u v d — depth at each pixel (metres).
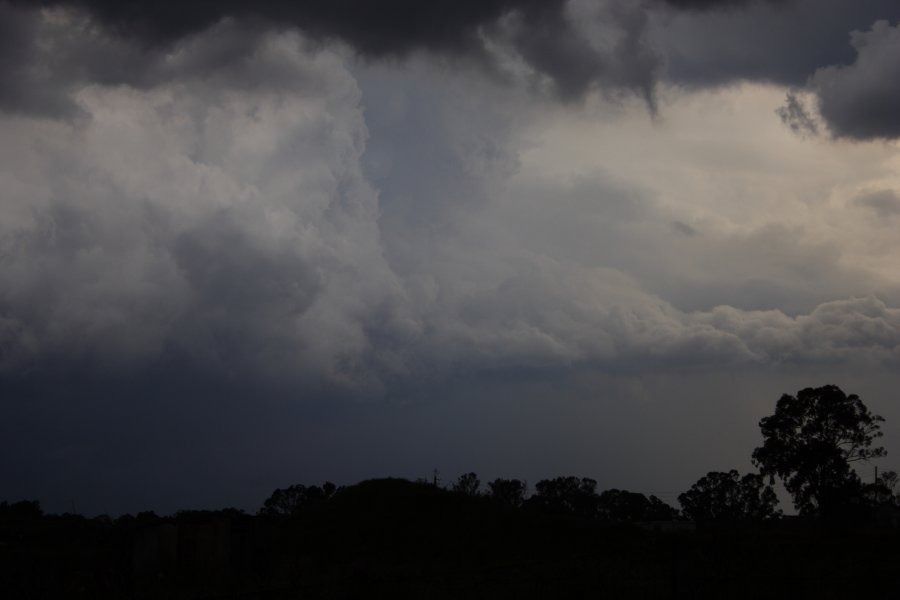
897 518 86.94
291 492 89.81
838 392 75.69
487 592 21.55
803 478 75.88
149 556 28.39
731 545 40.72
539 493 116.19
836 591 23.31
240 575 27.59
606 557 35.84
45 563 23.12
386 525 47.47
